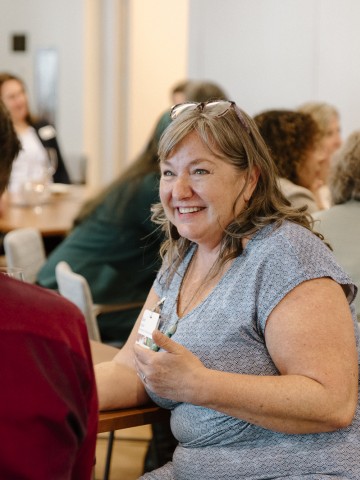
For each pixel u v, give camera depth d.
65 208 5.04
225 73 6.79
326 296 1.77
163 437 2.80
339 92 5.87
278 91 6.36
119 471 3.48
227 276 1.89
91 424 1.21
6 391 1.10
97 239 3.58
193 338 1.89
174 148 1.89
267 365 1.82
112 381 2.05
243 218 1.90
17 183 5.96
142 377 1.97
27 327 1.13
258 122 3.01
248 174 1.90
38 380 1.12
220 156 1.87
